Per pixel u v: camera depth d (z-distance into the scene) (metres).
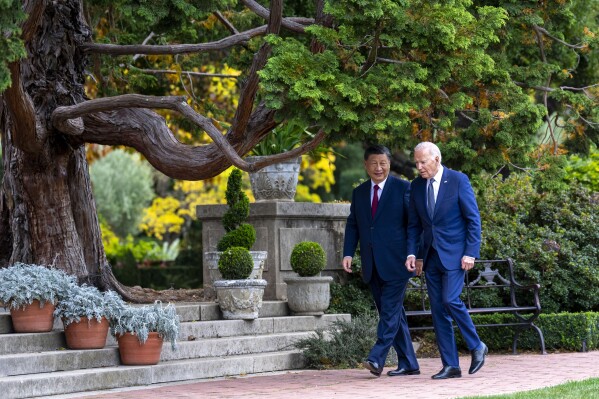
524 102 21.41
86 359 17.78
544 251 25.38
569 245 25.88
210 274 23.66
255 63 18.97
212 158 21.09
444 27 16.84
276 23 18.66
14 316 18.14
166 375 18.39
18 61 18.72
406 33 17.19
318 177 59.38
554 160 22.64
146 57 32.34
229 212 23.69
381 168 18.23
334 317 24.17
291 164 25.47
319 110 16.28
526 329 23.70
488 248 25.52
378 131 19.97
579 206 27.59
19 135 21.41
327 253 26.11
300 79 16.47
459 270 17.67
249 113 19.73
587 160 33.44
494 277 25.58
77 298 18.16
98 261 25.12
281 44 17.27
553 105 36.47
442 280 17.72
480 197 22.56
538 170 22.75
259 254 23.31
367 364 17.84
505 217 26.86
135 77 29.36
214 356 20.28
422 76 17.27
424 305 25.23
